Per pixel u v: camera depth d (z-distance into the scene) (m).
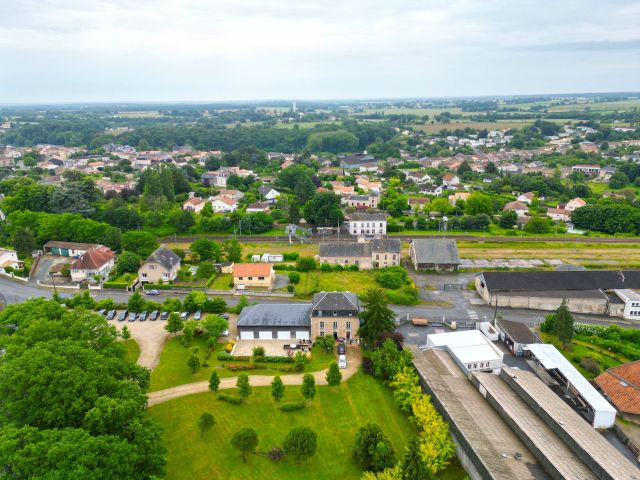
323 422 64.25
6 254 128.38
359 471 55.38
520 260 135.38
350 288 112.88
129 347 83.38
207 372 75.88
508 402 63.09
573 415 59.03
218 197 195.00
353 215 167.12
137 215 164.12
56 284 115.69
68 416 48.81
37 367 51.28
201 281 117.56
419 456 49.34
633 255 139.75
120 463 44.12
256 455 57.59
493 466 50.75
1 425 48.38
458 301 106.56
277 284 115.50
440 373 71.69
